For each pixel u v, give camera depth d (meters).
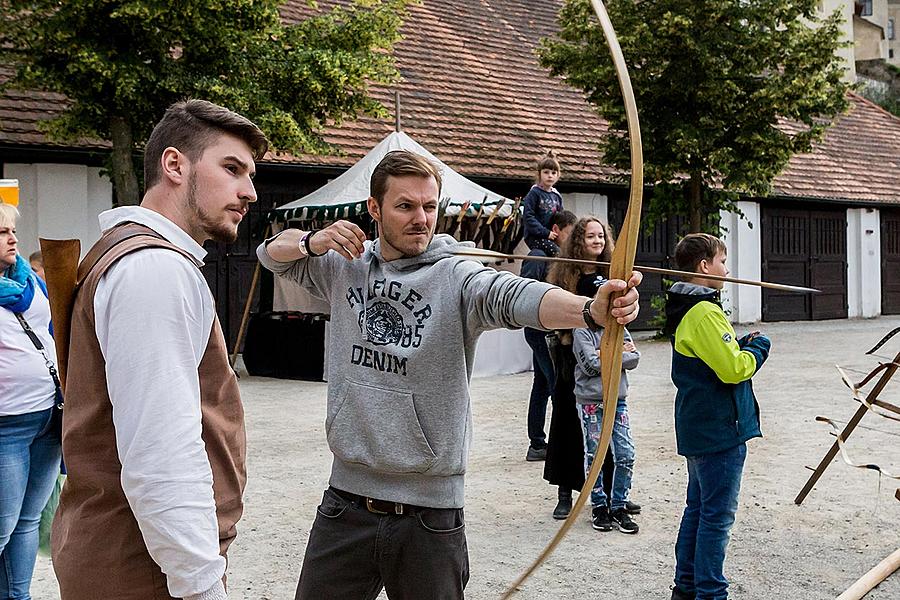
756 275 20.39
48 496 3.85
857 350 14.45
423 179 2.75
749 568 4.77
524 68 19.56
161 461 1.89
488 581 4.59
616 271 2.07
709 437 3.91
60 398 3.77
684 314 3.95
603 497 5.37
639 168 1.98
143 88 10.02
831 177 22.16
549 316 2.34
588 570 4.74
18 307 3.70
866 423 8.48
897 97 44.34
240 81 10.58
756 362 3.87
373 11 11.62
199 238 2.21
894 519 5.57
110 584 2.02
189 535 1.89
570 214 6.94
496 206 11.40
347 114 11.91
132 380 1.91
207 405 2.13
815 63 14.87
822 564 4.83
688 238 4.11
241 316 14.10
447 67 18.25
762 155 15.01
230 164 2.19
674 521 5.56
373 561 2.76
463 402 2.72
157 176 2.18
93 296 2.01
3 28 9.88
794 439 7.79
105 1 9.38
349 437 2.76
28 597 3.82
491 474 6.74
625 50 14.75
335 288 2.91
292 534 5.34
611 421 2.10
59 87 10.02
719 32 14.90
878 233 22.84
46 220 12.12
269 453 7.43
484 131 16.95
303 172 14.18
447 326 2.68
